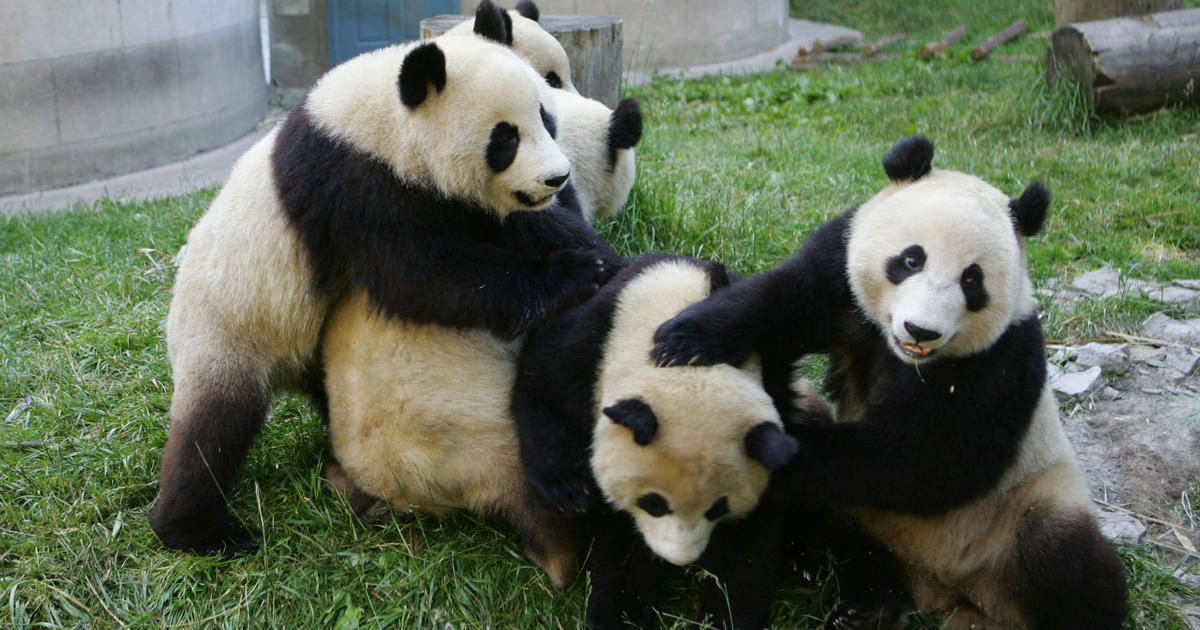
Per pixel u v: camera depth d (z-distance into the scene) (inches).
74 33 408.2
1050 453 158.4
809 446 151.4
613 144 244.7
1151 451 197.3
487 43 169.8
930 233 137.9
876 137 430.9
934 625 159.3
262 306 165.9
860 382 167.8
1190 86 398.6
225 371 167.0
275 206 162.4
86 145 420.5
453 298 158.6
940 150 389.1
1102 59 396.5
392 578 158.6
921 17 768.3
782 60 630.5
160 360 220.4
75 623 153.5
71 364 218.2
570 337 159.8
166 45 440.8
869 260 144.8
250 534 168.1
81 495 178.1
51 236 316.5
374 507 170.2
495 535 167.5
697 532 140.2
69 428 199.5
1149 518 184.9
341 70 166.9
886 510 155.4
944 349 143.5
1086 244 286.7
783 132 444.5
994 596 158.2
